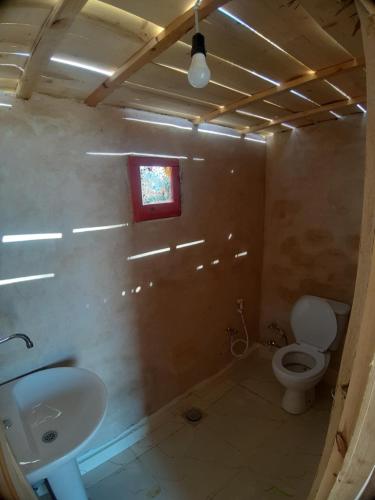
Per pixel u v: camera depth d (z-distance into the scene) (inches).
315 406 86.9
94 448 71.2
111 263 66.2
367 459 25.0
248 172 97.3
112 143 62.4
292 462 69.8
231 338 103.5
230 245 96.1
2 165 49.4
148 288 74.8
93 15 31.8
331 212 89.3
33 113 51.6
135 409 77.7
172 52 40.9
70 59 41.3
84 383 56.7
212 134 83.7
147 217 70.6
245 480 66.0
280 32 37.2
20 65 40.6
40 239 55.1
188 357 89.7
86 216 60.6
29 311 55.5
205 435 78.3
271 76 50.6
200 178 82.4
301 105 68.4
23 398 53.1
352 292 88.1
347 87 57.9
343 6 31.6
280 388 95.6
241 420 83.0
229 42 39.0
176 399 88.3
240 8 32.2
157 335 79.3
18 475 30.5
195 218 83.1
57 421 52.5
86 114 57.9
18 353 55.2
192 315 88.1
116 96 56.7
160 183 72.4
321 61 45.3
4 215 50.6
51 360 59.7
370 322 22.4
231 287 99.7
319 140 88.4
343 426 25.8
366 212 24.1
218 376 100.3
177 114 71.8
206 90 55.7
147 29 35.2
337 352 92.4
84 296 62.8
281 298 107.3
